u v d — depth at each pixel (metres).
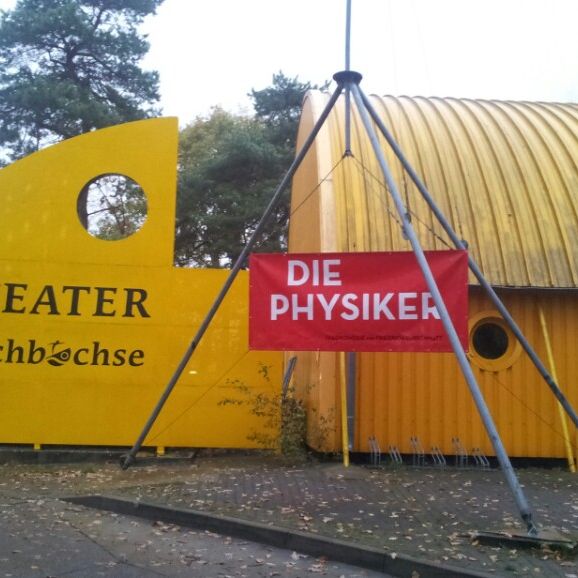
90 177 12.04
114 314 11.83
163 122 12.21
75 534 7.73
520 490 7.06
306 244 14.11
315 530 7.35
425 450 11.08
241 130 32.84
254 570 6.68
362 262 9.06
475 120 14.13
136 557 7.03
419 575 6.32
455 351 7.71
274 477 9.91
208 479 9.81
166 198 12.06
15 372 11.64
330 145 12.84
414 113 14.34
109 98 34.59
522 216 11.81
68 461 11.37
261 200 30.97
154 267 11.92
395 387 11.20
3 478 10.24
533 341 11.40
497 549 6.73
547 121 14.23
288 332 9.13
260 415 11.55
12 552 7.07
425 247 11.46
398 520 7.69
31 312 11.75
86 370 11.72
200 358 11.77
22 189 11.94
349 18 9.61
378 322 8.93
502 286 11.06
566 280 11.20
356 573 6.60
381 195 11.98
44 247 11.87
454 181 12.27
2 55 32.94
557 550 6.63
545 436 11.18
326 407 11.12
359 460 11.21
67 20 32.12
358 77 9.66
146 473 10.43
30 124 31.75
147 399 11.71
